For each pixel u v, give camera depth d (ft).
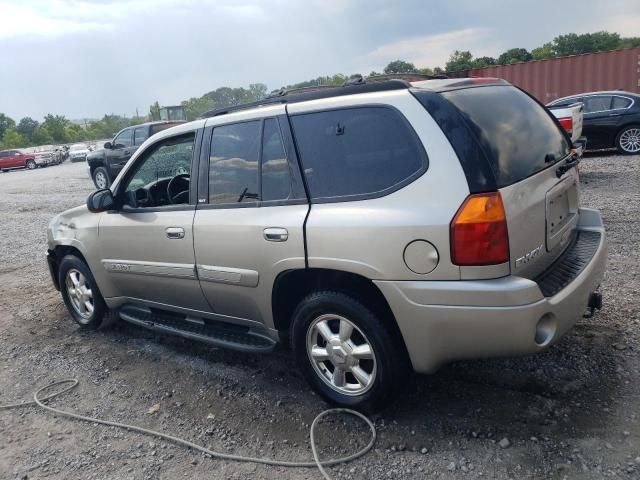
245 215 11.51
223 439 10.76
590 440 9.35
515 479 8.75
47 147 148.46
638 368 11.25
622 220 22.49
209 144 12.51
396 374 10.09
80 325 17.44
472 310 8.89
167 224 13.07
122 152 52.42
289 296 11.58
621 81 54.85
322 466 9.62
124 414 12.08
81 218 15.97
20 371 14.80
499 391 11.11
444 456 9.48
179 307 13.96
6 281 23.86
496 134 9.66
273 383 12.71
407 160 9.51
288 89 12.67
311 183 10.61
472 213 8.77
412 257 9.20
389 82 10.29
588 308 11.98
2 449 11.18
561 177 11.16
